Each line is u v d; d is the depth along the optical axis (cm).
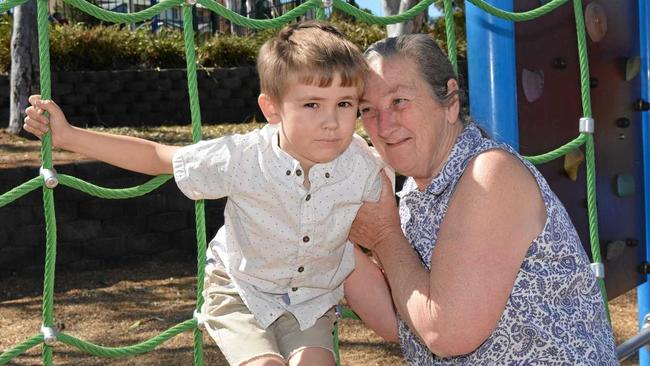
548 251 213
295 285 236
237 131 1145
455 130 227
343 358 516
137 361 509
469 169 216
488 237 209
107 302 631
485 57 307
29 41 967
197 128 246
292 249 230
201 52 1419
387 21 279
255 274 233
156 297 646
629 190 368
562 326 214
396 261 228
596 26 346
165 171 234
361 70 215
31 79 967
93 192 231
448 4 289
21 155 798
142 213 747
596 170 353
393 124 221
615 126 361
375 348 534
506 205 209
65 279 693
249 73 1382
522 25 308
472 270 208
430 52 221
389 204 236
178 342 545
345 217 233
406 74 219
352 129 218
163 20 1642
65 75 1256
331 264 240
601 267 319
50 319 228
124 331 565
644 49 374
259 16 1564
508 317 213
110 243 734
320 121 212
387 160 229
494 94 306
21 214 698
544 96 319
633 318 597
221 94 1366
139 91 1309
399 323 243
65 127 223
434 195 227
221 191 226
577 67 336
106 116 1289
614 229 365
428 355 233
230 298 235
